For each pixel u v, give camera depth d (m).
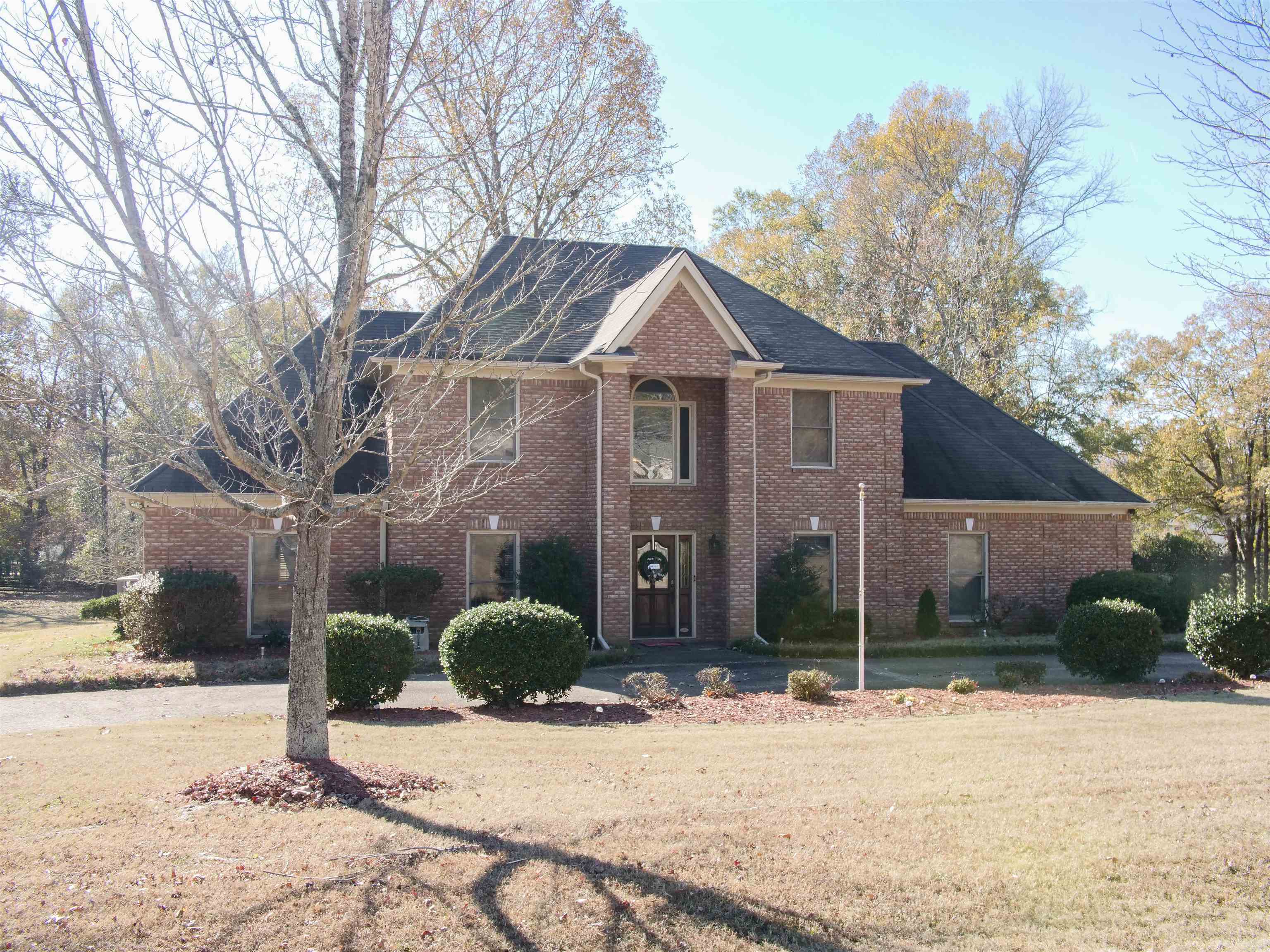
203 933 5.91
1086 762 10.20
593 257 23.95
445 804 8.51
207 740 11.42
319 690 9.38
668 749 11.02
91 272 7.61
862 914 6.43
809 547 23.98
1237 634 17.12
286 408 8.23
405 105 8.84
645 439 23.47
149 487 20.59
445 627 21.80
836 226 51.00
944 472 26.30
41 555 50.47
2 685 15.95
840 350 25.16
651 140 29.14
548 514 22.30
